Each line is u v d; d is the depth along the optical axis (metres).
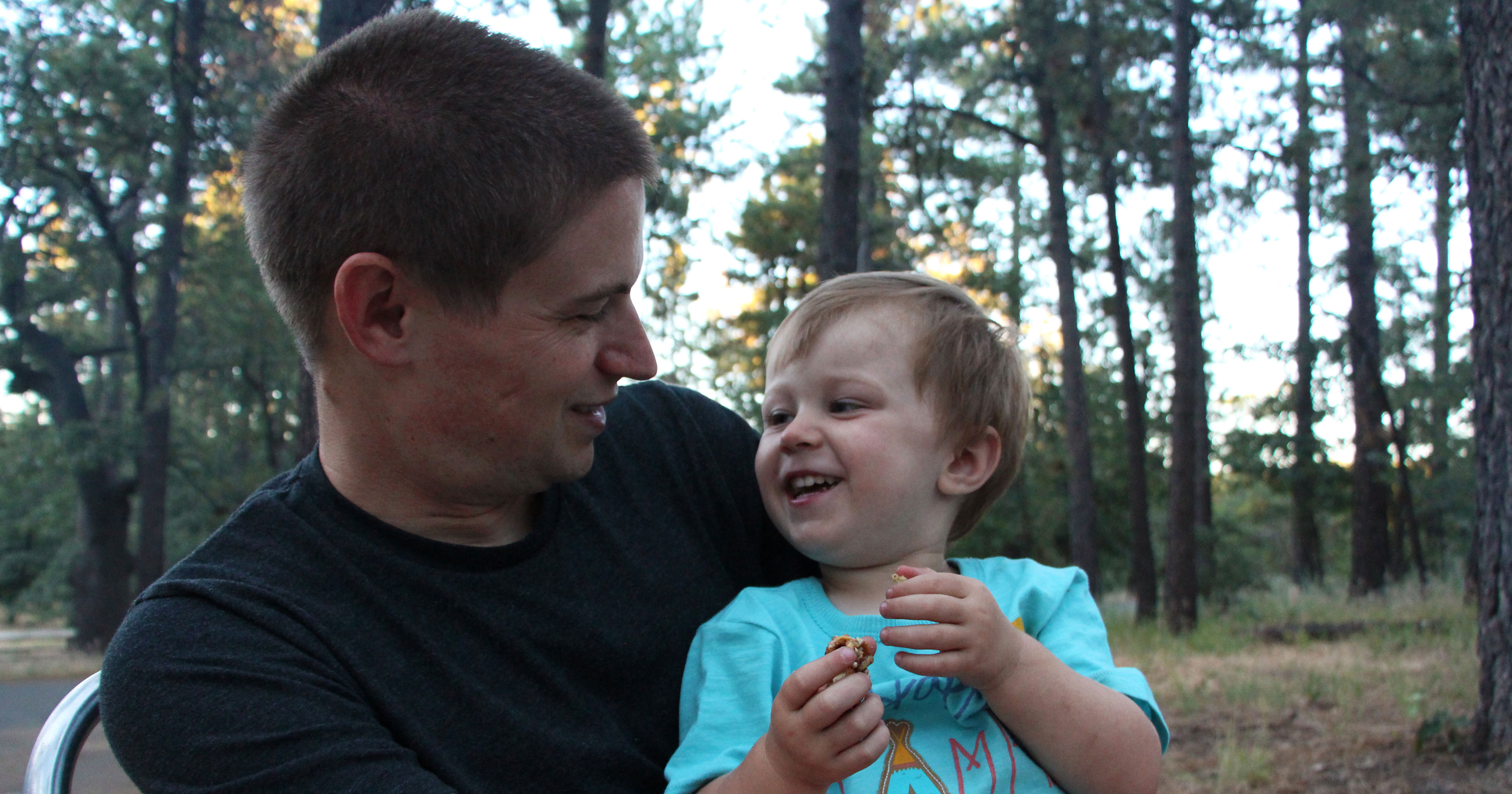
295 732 1.05
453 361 1.20
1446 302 21.69
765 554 1.69
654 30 19.20
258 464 25.69
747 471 1.72
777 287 28.55
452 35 1.21
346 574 1.22
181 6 16.25
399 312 1.19
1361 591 19.39
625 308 1.31
